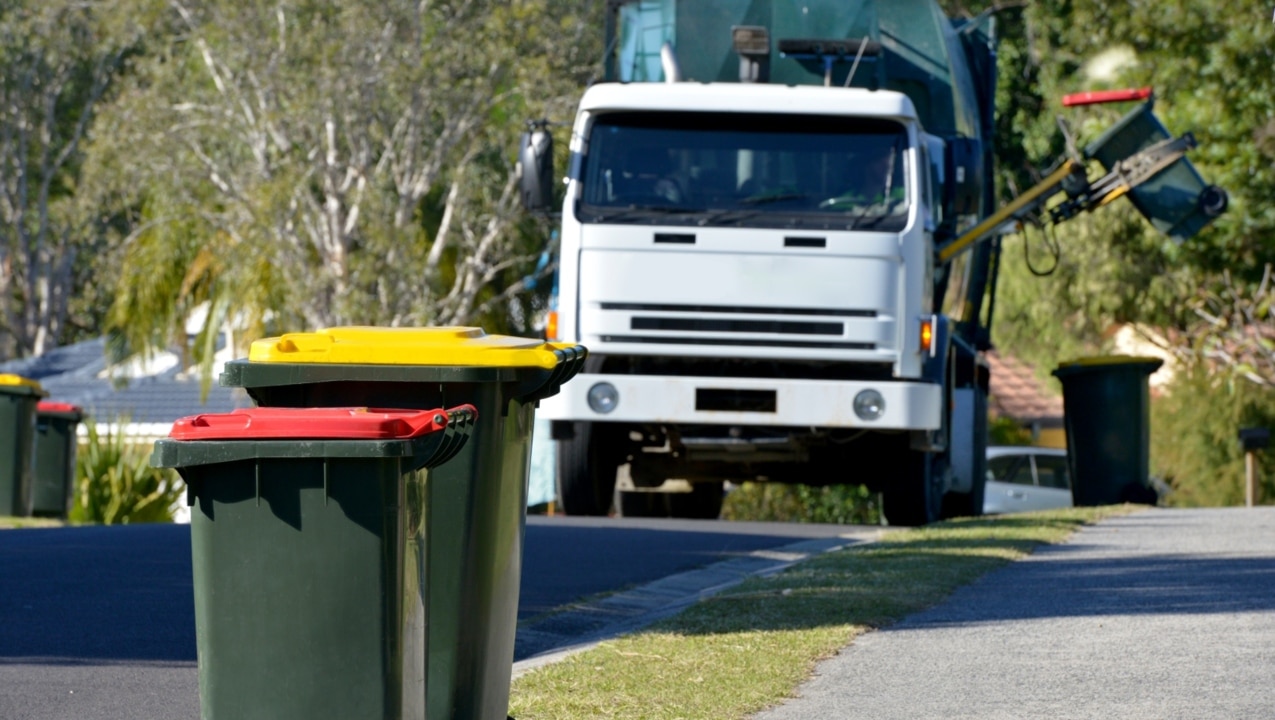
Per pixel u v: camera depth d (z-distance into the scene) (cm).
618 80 2505
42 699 1028
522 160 2334
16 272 9088
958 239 2464
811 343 2166
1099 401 2827
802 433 2284
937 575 1570
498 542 862
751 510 4828
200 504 713
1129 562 1695
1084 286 4778
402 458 714
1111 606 1378
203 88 5278
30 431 2742
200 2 4956
